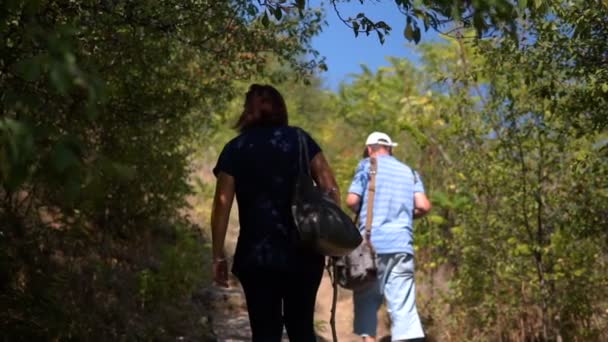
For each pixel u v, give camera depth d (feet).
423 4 18.29
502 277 46.26
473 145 47.24
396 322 41.63
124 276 45.42
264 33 36.50
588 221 38.68
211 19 31.60
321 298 59.41
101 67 31.53
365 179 42.96
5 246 28.53
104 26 28.86
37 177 13.50
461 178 49.16
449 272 57.31
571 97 32.04
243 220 25.70
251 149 25.89
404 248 41.73
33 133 12.92
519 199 44.01
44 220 38.55
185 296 47.83
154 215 49.16
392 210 41.93
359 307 41.96
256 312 25.18
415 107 60.95
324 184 26.55
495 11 17.22
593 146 40.22
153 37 31.99
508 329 47.50
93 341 35.14
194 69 43.55
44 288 29.35
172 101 41.19
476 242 47.57
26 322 27.61
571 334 45.16
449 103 49.37
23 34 15.66
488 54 34.94
